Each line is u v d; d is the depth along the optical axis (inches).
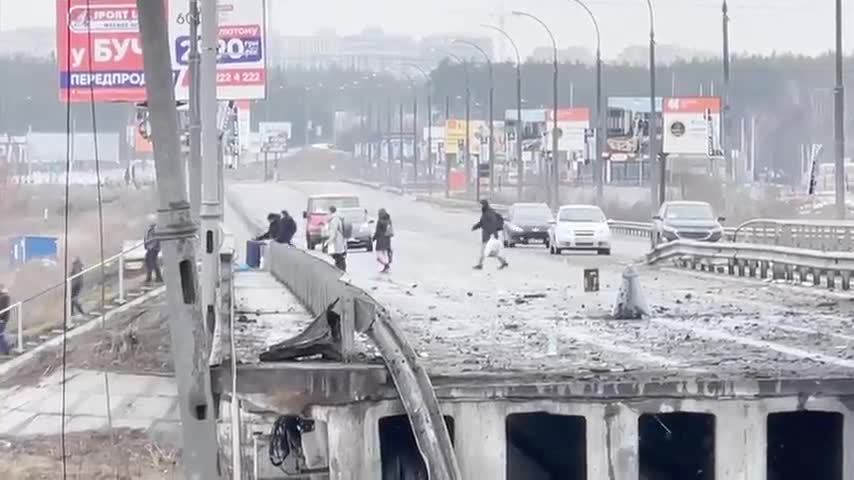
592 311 3371.1
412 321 3075.8
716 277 4906.5
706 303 3639.3
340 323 1979.6
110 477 2600.9
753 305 3558.1
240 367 1891.0
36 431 3080.7
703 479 2119.8
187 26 3727.9
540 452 2185.0
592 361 2246.6
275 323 3036.4
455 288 4313.5
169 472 2608.3
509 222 7701.8
